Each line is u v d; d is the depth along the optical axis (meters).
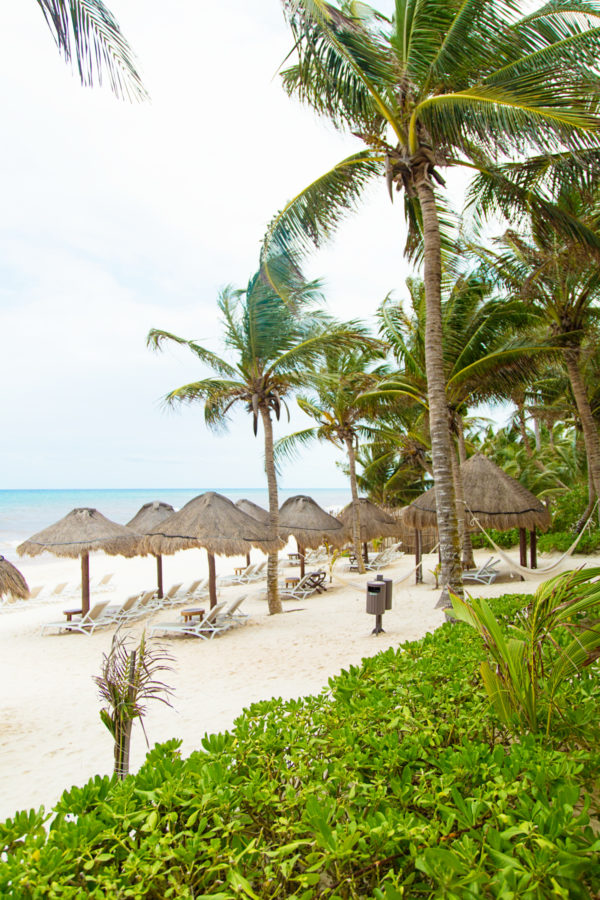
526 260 10.94
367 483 27.61
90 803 1.83
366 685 2.96
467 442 24.23
